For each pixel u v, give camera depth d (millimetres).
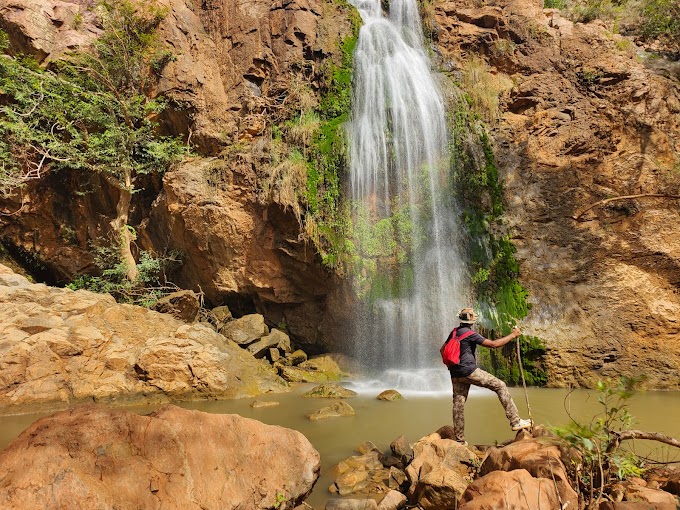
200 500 3461
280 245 12086
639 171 11578
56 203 14461
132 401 8773
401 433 6453
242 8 14500
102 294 10773
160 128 13922
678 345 10156
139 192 14352
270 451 4086
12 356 8320
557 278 11078
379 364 11914
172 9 14055
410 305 11820
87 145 13227
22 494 2994
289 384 10469
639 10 15398
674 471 4098
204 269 12977
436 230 12148
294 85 13414
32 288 9961
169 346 9438
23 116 12883
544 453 3666
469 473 4215
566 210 11656
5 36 13125
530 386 10320
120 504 3168
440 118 12859
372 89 13375
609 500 3438
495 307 11133
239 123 13547
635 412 7469
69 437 3383
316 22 14242
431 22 14883
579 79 13336
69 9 14375
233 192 12391
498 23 14852
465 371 4969
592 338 10375
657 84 12586
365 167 12633
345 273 11969
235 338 11531
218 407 8328
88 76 13492
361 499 4188
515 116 13242
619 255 10977
